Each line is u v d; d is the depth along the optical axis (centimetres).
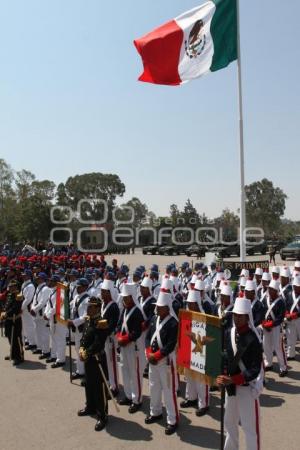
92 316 748
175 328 689
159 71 1412
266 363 976
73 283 1162
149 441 656
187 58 1413
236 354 541
